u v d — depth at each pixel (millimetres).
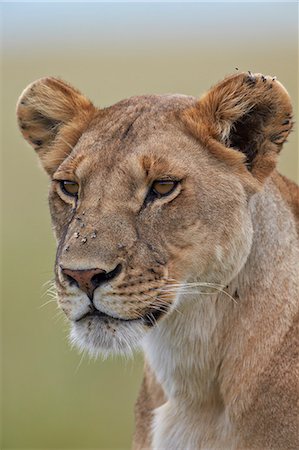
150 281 13055
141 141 13438
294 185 15117
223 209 13414
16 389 27797
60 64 56812
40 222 34875
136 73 53469
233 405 13859
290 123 13680
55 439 26297
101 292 12867
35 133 14891
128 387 27531
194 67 54344
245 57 53281
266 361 13766
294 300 13977
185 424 14266
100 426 26531
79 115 14391
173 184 13273
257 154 13820
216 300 13766
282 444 13602
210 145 13586
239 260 13555
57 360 28438
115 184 13219
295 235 14391
